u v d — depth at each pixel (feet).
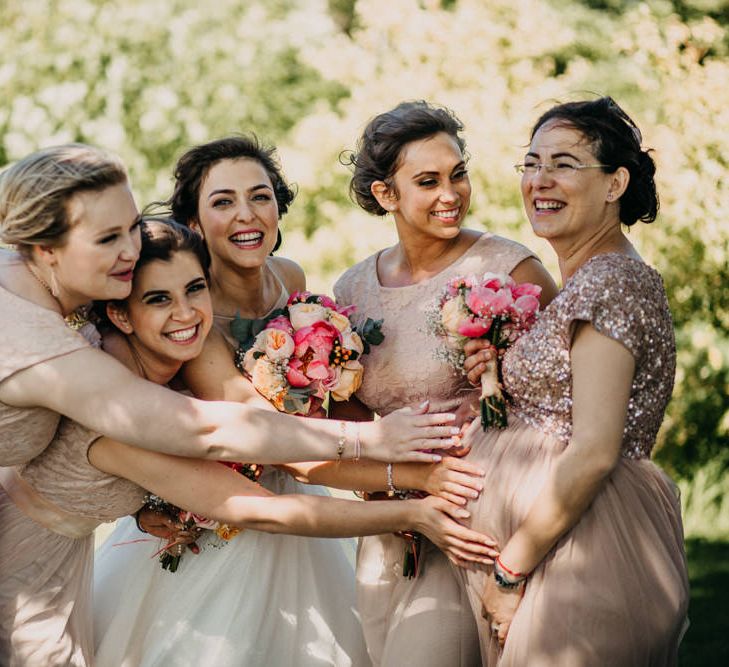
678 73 22.26
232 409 9.01
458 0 27.96
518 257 10.03
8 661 9.58
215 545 10.21
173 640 9.93
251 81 31.73
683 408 21.40
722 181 21.01
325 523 9.41
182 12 31.63
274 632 10.21
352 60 24.67
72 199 8.38
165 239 9.11
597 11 33.17
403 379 10.11
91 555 10.20
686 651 14.53
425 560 10.26
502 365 9.12
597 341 8.24
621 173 8.87
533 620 8.54
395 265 10.71
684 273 20.84
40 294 8.82
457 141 10.07
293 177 22.53
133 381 8.79
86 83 29.58
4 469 9.96
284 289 11.10
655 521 8.68
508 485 8.85
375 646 10.59
